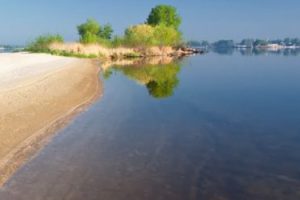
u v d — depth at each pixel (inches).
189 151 470.3
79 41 3240.7
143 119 656.4
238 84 1199.6
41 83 967.0
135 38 3681.1
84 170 413.4
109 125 612.1
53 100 787.4
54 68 1393.9
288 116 669.9
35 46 3009.4
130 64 2236.7
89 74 1389.0
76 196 349.7
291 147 479.2
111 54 3144.7
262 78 1403.8
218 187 361.4
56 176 397.1
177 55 4008.4
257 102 830.5
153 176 392.2
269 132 557.3
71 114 692.1
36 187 370.3
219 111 723.4
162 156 454.0
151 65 2158.0
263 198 338.0
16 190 364.2
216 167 413.1
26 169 417.4
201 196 343.6
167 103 818.8
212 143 503.8
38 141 519.5
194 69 1867.6
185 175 392.2
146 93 975.6
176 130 576.4
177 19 4776.1
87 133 563.2
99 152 474.0
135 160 442.0
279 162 424.8
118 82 1224.2
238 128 585.0
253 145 491.2
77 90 954.1
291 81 1293.1
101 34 4293.8
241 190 354.0
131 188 363.9
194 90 1043.3
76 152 474.9
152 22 4788.4
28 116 634.2
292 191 350.0
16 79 1019.9
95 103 815.1
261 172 395.9
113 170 411.2
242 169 404.8
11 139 512.4
